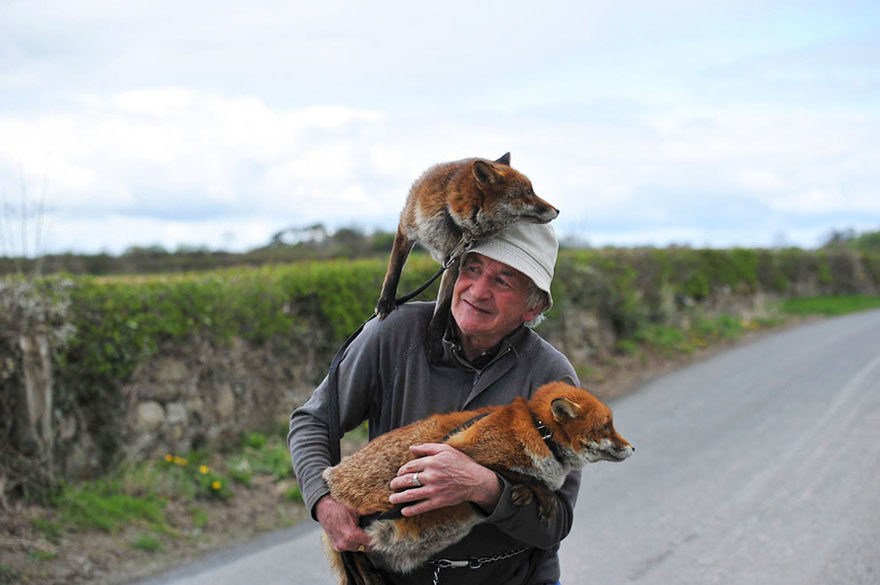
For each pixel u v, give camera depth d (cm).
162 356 823
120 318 762
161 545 656
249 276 955
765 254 2831
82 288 749
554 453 276
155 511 703
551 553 285
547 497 271
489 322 280
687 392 1316
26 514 642
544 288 277
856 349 1745
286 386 978
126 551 636
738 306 2431
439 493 246
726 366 1569
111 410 764
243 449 870
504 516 253
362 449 277
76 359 733
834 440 973
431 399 288
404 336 291
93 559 613
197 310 846
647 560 627
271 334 940
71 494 679
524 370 291
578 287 1527
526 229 282
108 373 754
